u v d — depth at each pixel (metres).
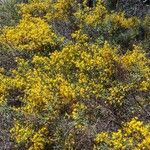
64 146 7.64
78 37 10.87
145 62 9.59
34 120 8.13
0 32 12.16
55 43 10.91
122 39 11.31
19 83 9.20
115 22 11.71
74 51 9.95
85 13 12.27
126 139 6.99
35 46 10.85
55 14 12.62
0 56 10.84
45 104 8.44
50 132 7.95
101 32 11.48
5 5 14.33
